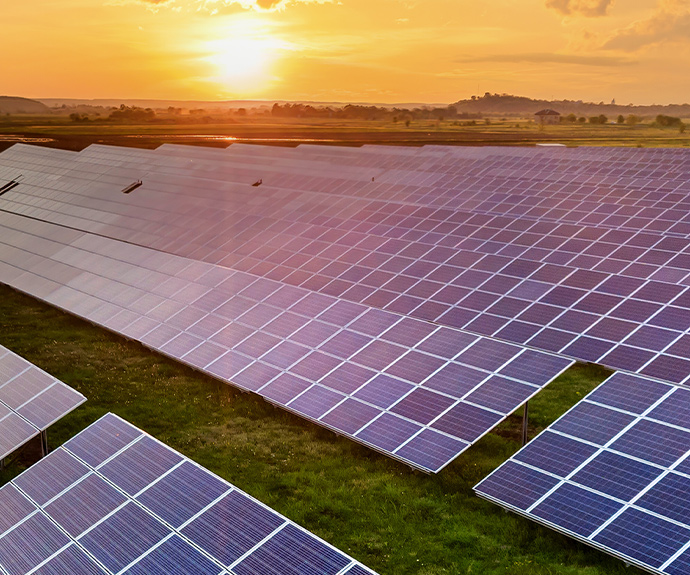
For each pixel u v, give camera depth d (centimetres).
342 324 2775
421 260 3422
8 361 2448
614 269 3144
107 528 1530
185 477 1638
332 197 4709
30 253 4706
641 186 5291
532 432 2427
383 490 2066
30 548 1527
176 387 2828
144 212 5116
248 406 2630
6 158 7544
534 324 2738
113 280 3869
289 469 2211
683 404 1895
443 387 2266
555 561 1725
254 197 5047
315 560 1370
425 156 6988
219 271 3572
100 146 7238
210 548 1429
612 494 1698
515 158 6475
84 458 1783
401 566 1739
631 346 2495
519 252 3419
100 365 3073
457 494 2025
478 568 1722
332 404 2348
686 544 1508
